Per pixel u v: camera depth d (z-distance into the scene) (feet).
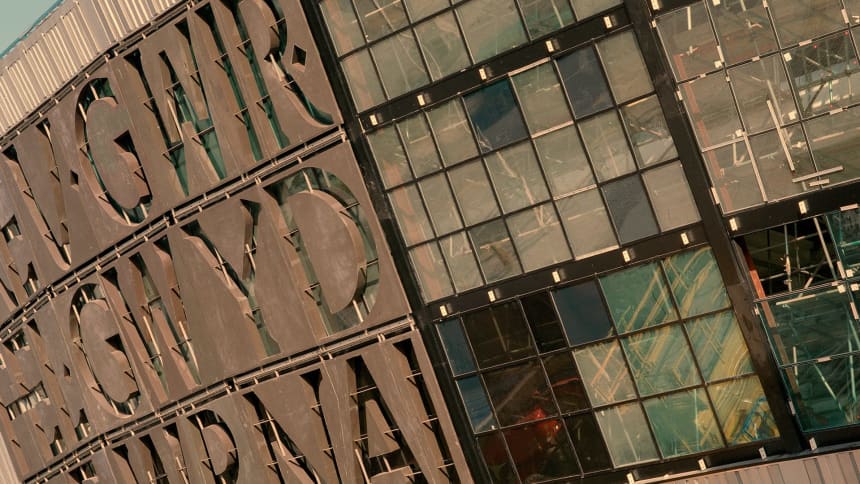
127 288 110.52
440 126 84.64
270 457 103.45
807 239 86.63
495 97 82.17
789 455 77.71
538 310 84.33
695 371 80.23
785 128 75.00
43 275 121.29
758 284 80.12
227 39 94.22
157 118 103.71
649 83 77.56
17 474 138.51
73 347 120.47
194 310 104.01
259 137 94.68
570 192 81.30
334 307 92.58
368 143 87.97
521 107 81.46
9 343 135.33
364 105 87.45
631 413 82.94
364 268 91.91
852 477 75.20
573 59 79.15
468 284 86.69
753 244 88.89
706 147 77.10
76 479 129.59
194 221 102.47
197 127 100.42
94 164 111.65
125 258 109.70
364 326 92.07
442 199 86.02
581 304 82.64
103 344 115.24
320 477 99.76
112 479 120.88
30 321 127.54
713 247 77.51
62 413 127.34
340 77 87.66
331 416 95.66
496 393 87.51
